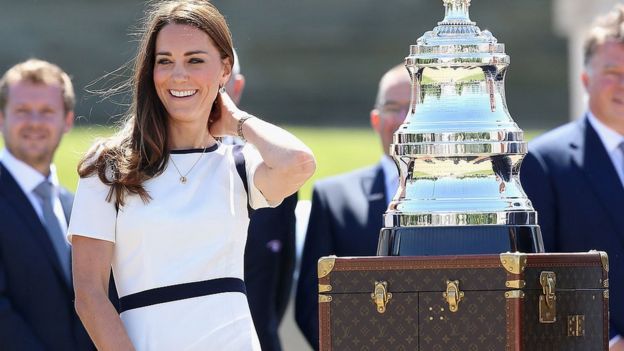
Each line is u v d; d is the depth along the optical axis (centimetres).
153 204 1005
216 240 1011
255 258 1406
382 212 1480
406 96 1484
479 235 948
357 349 931
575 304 950
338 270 934
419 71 988
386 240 972
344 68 8056
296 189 1032
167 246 1002
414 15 8281
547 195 1367
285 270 1447
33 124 1479
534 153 1388
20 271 1416
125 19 7962
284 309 1473
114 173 1009
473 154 966
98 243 1011
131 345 990
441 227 952
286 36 8138
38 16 7981
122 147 1018
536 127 6462
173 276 1001
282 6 8244
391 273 928
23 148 1475
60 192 1498
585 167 1373
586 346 958
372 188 1495
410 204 970
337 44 8144
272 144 1021
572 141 1392
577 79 2664
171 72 1020
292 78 7975
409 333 925
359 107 7731
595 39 1403
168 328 995
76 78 7700
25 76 1506
